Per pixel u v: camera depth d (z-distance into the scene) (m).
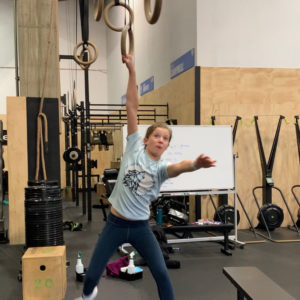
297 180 5.84
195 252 4.48
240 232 5.49
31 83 4.68
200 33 5.63
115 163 9.44
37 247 3.38
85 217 6.89
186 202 5.53
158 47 7.56
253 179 5.71
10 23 11.77
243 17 5.75
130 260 3.52
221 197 5.63
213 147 4.79
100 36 12.62
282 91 5.81
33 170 4.68
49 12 4.69
